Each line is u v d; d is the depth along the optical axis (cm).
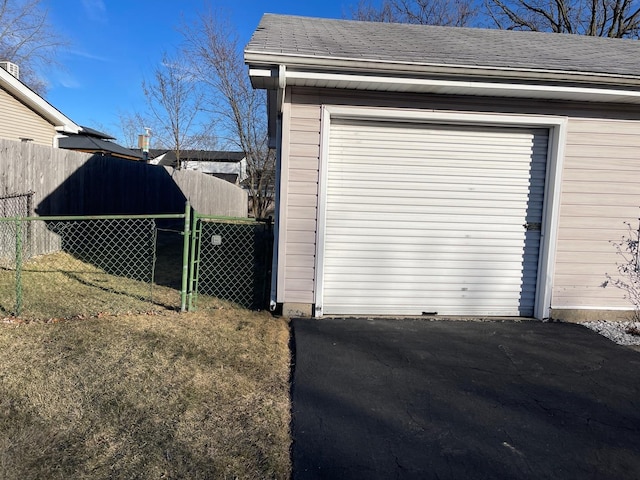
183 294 519
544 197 549
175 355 391
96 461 245
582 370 401
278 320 516
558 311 550
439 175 540
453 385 364
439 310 556
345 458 262
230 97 2319
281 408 315
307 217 520
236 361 389
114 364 364
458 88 482
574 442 286
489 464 261
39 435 262
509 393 353
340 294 546
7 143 666
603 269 548
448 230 548
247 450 263
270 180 2430
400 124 531
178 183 1678
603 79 471
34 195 743
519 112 522
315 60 446
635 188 539
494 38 719
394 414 315
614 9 1800
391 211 540
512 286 561
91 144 1991
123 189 1194
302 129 506
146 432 275
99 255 850
